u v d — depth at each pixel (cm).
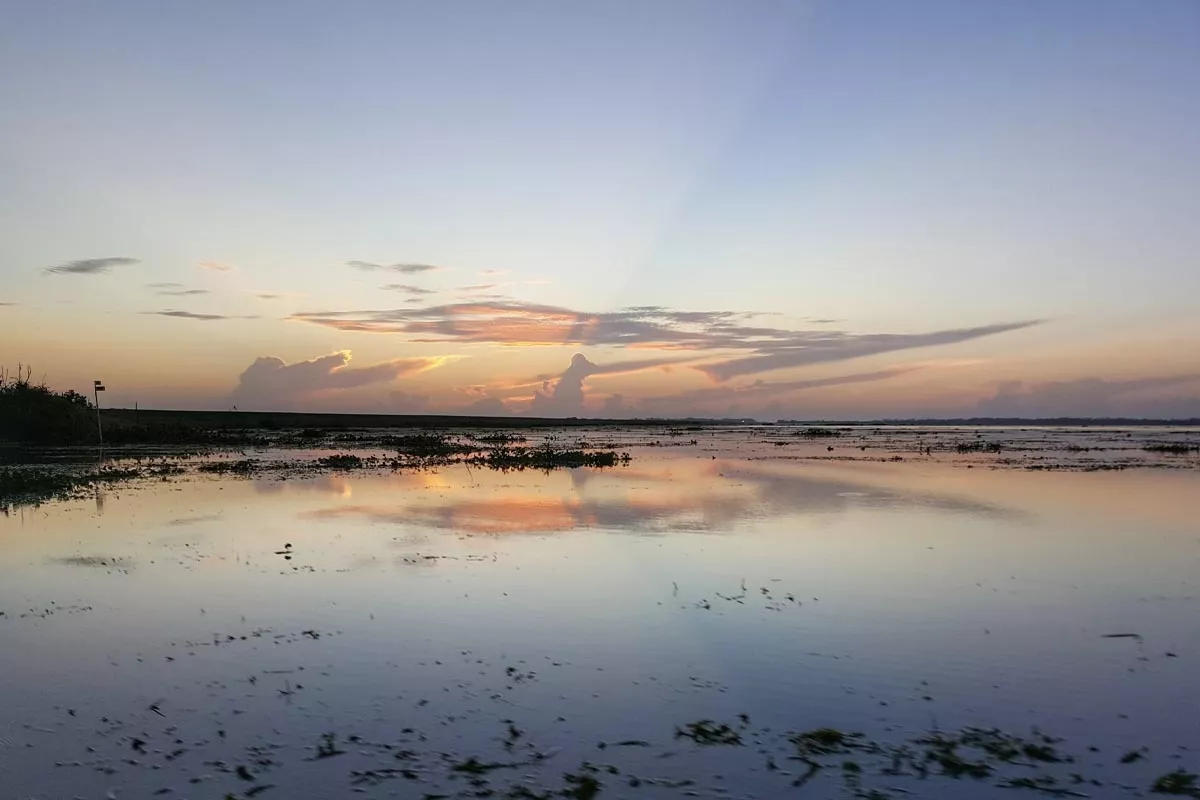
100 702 854
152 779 680
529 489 2898
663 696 871
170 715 819
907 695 880
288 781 677
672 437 8788
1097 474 3622
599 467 3991
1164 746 755
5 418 6012
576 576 1438
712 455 5112
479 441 7006
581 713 824
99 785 670
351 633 1097
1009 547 1738
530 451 5344
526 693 878
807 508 2369
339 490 2853
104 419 8412
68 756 724
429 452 5081
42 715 819
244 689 891
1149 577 1454
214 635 1088
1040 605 1256
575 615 1186
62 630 1112
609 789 667
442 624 1138
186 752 732
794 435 9719
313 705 845
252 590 1332
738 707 842
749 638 1078
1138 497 2692
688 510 2317
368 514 2217
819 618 1177
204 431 7881
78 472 3544
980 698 873
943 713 831
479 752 734
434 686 899
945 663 984
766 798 654
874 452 5541
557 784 674
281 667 961
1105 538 1861
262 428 10012
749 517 2175
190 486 2989
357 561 1565
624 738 765
